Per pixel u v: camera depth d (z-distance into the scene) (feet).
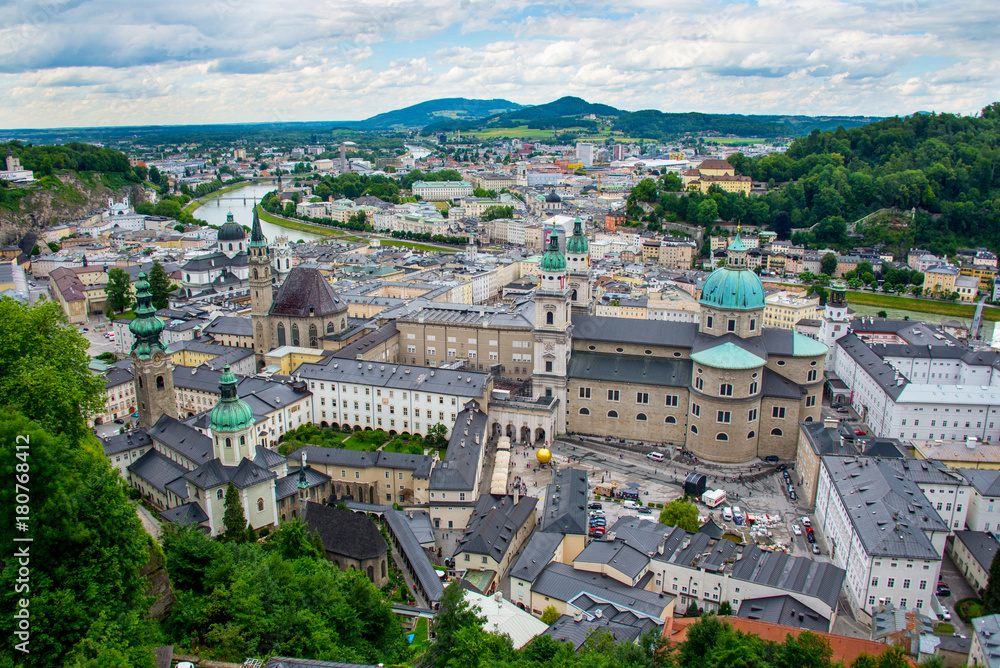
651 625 418.10
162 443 634.84
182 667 288.30
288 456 636.48
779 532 589.32
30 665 261.85
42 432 283.59
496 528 532.73
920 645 411.75
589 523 583.99
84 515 290.97
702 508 627.05
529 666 333.01
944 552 572.51
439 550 554.05
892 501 508.12
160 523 515.09
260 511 539.70
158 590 346.74
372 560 485.15
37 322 413.59
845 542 523.70
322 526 504.84
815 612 442.09
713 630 369.91
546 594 461.78
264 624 331.98
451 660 342.23
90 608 282.56
